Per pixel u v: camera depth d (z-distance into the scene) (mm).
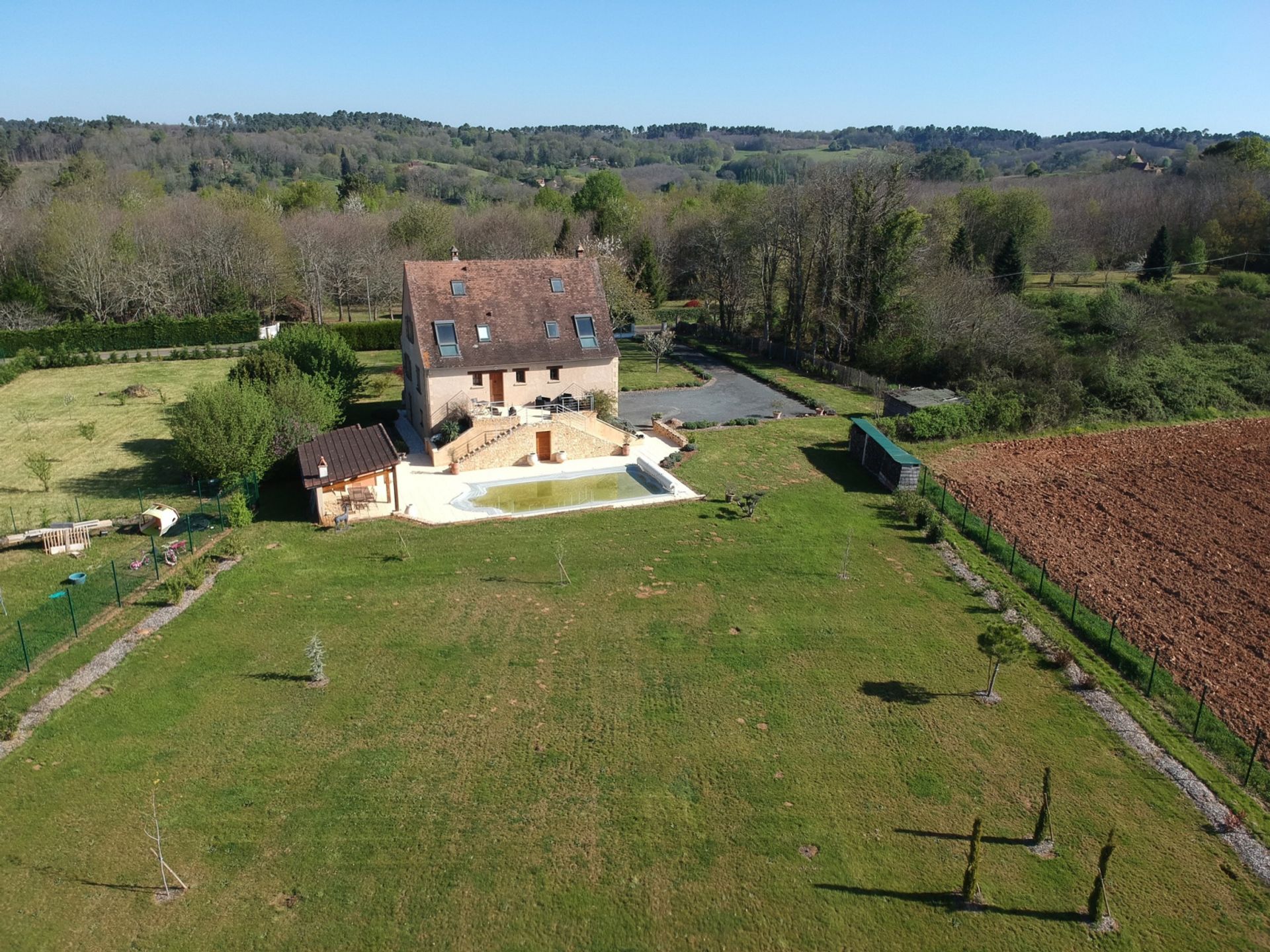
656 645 27203
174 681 24500
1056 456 48281
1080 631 28531
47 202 103000
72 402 57625
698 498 40250
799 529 37000
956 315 63156
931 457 47938
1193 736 23000
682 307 101312
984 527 37219
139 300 87188
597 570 32594
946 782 21078
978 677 25750
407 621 28516
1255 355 65812
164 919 16625
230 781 20516
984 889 17828
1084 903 17562
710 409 57531
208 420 37344
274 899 17203
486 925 16734
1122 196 110250
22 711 22609
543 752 21875
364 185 143000
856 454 47281
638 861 18391
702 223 102625
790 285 75188
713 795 20453
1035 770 21594
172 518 35594
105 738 21781
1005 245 85938
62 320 86125
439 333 46875
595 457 46344
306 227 102375
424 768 21172
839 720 23438
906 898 17609
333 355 51688
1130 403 56812
